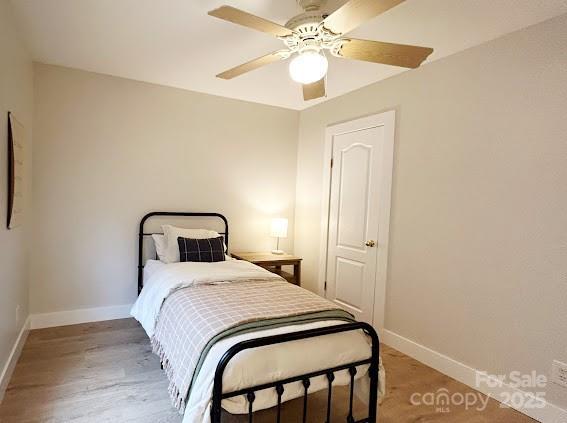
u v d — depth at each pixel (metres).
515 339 2.12
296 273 3.75
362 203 3.29
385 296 3.02
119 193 3.29
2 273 1.96
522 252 2.09
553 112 1.96
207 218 3.74
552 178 1.96
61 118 3.01
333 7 1.86
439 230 2.58
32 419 1.83
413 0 1.83
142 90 3.33
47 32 2.35
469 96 2.39
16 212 2.23
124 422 1.83
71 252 3.11
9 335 2.18
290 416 1.98
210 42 2.45
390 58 1.83
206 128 3.68
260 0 1.88
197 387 1.48
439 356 2.55
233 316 1.80
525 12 1.92
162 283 2.48
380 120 3.08
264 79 3.21
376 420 1.96
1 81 1.86
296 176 4.29
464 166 2.42
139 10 2.04
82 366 2.40
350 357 1.77
